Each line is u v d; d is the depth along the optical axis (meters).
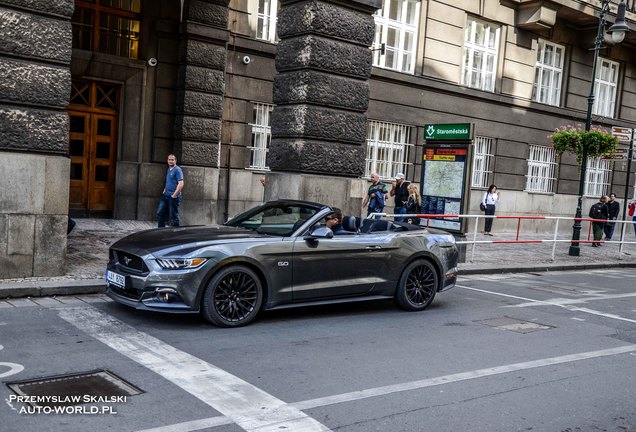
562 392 5.33
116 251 6.93
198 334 6.36
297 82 10.90
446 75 20.59
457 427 4.37
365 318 7.73
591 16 23.23
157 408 4.34
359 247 7.68
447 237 8.81
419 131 20.11
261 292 6.94
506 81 22.34
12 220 8.11
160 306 6.41
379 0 11.46
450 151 13.41
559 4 21.98
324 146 11.05
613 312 9.37
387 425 4.31
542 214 24.22
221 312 6.67
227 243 6.73
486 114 21.83
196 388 4.79
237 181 16.61
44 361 5.19
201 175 15.80
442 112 20.61
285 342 6.31
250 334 6.53
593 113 26.00
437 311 8.52
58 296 7.74
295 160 10.90
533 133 23.48
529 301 9.80
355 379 5.28
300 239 7.24
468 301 9.45
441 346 6.60
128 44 15.23
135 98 15.30
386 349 6.32
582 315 8.94
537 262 14.69
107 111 15.22
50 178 8.36
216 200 16.14
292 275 7.13
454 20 20.58
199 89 15.62
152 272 6.40
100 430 3.93
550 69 24.33
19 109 8.14
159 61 15.48
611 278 13.68
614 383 5.70
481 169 22.30
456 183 13.30
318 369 5.49
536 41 23.12
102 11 14.80
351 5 11.12
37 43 8.20
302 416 4.37
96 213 15.23
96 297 7.81
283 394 4.79
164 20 15.37
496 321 8.10
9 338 5.78
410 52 19.98
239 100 16.47
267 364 5.53
